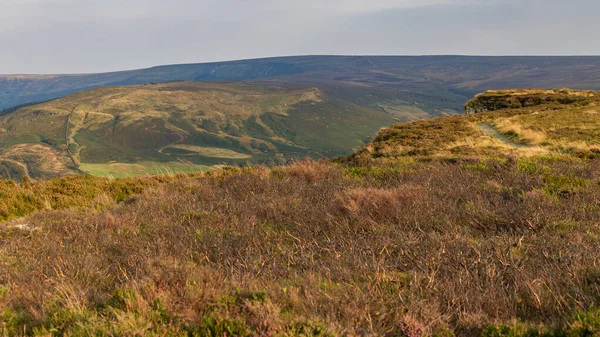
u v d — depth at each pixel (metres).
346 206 7.46
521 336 3.27
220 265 5.27
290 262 5.39
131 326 3.54
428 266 4.85
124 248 6.20
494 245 5.42
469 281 4.32
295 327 3.44
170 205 8.96
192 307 3.96
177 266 5.00
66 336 3.58
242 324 3.54
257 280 4.66
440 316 3.67
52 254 6.08
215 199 9.38
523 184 9.00
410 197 7.84
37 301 4.41
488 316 3.77
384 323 3.64
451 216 6.99
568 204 7.27
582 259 4.76
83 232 7.35
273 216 7.69
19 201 9.96
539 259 4.97
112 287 4.87
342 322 3.60
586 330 3.14
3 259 5.97
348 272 4.79
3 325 3.81
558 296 3.97
